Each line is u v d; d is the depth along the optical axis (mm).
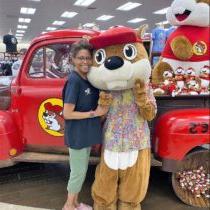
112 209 2584
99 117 2461
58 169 3719
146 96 2342
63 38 2926
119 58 2250
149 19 15773
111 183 2498
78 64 2348
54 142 3047
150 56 3359
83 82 2367
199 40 2820
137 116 2428
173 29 3189
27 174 3564
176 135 2604
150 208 2826
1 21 18250
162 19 15672
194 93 2738
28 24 19203
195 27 2844
